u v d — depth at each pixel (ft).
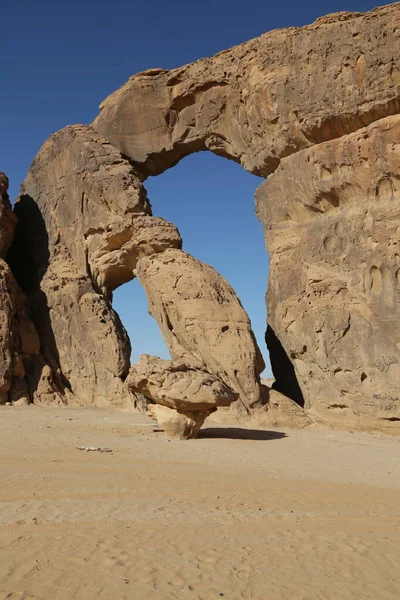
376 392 65.72
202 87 86.63
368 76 66.90
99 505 26.71
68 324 94.89
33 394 89.30
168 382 55.83
